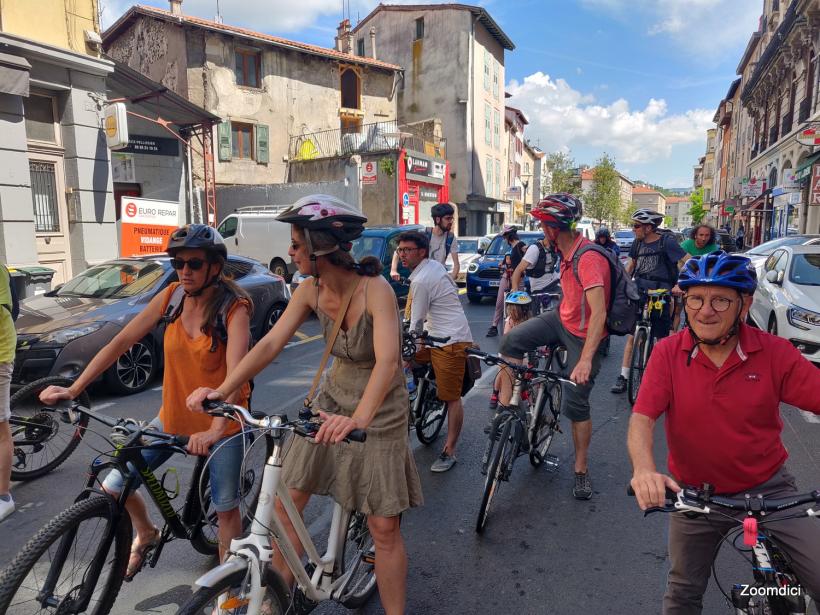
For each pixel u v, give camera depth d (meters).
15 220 10.69
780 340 1.93
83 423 4.06
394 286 10.91
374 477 2.33
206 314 2.51
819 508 1.71
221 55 21.97
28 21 10.91
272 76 23.59
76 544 2.24
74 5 11.76
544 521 3.71
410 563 3.24
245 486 2.83
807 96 20.64
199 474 2.67
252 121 22.97
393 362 2.21
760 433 1.96
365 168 22.91
